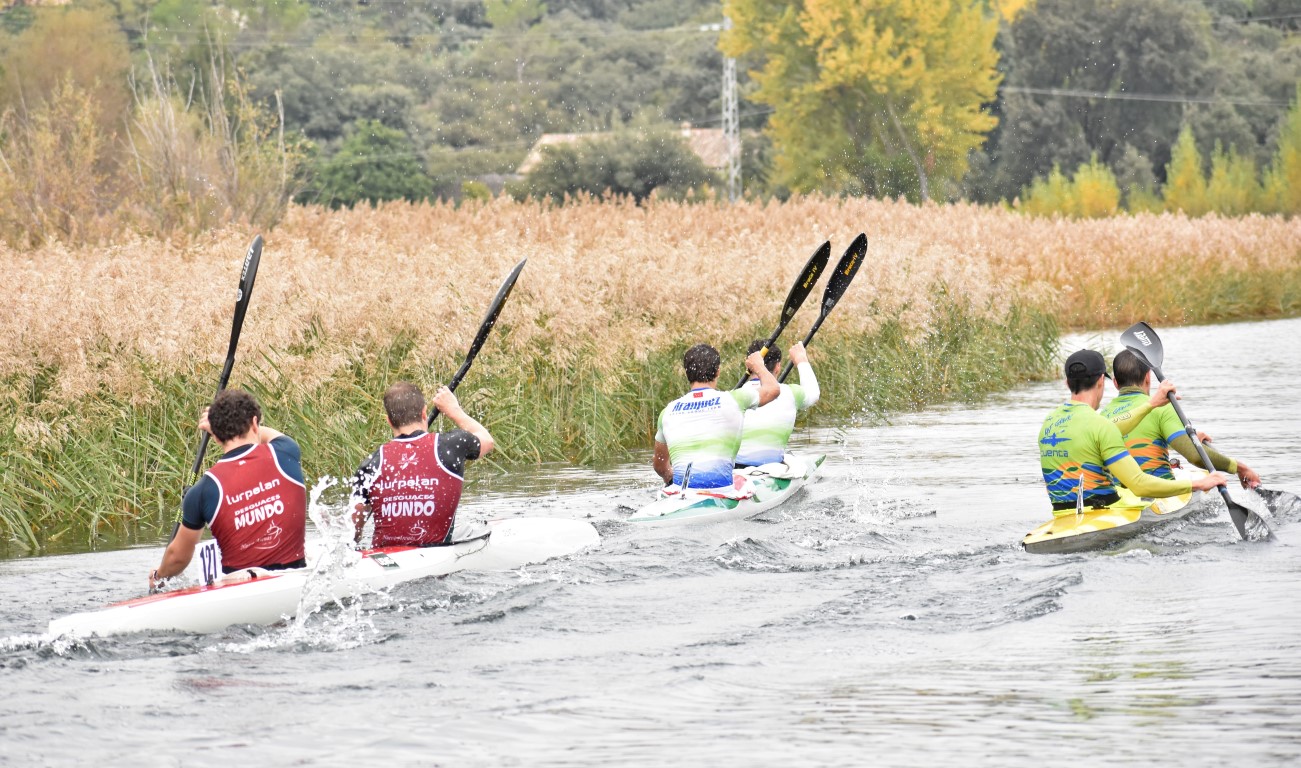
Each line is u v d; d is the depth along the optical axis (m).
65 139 93.50
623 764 16.30
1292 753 15.62
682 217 94.75
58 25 182.12
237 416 25.52
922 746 16.42
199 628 23.59
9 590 28.86
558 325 50.41
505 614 24.47
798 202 114.19
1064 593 24.03
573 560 28.75
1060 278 114.06
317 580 24.95
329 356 45.44
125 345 42.25
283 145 94.12
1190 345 91.31
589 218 90.69
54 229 82.38
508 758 16.69
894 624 22.69
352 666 21.42
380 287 49.94
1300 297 131.62
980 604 23.72
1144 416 30.64
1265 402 56.41
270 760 16.94
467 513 36.88
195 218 83.88
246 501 25.31
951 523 32.44
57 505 38.22
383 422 46.38
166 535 37.22
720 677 19.95
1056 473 29.59
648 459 48.44
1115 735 16.45
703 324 56.56
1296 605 22.28
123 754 17.33
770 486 35.75
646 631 23.03
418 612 24.78
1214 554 26.75
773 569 27.81
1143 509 28.94
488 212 94.75
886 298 69.19
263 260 53.88
